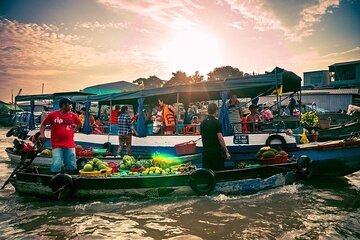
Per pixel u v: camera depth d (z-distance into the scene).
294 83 10.14
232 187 7.51
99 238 5.00
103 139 13.01
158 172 7.63
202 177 7.27
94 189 7.12
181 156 9.75
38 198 7.36
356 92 31.73
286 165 8.12
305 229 5.30
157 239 4.95
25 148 8.64
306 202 6.93
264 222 5.66
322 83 45.50
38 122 21.98
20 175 7.44
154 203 6.93
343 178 9.73
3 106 54.66
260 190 7.77
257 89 11.30
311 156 9.30
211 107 7.34
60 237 5.06
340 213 6.15
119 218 5.99
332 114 21.81
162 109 11.49
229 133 9.66
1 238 5.02
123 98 11.87
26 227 5.53
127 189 7.16
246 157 9.78
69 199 7.21
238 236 5.04
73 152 7.46
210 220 5.81
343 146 9.09
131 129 11.24
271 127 13.37
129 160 8.60
